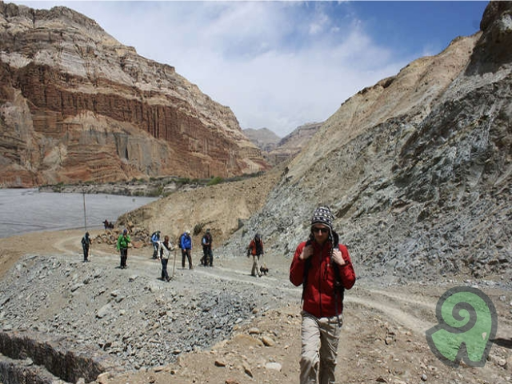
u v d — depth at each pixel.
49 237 33.88
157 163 173.00
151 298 13.30
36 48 170.38
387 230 14.65
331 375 4.00
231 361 5.38
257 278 14.59
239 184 33.38
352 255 14.69
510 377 5.22
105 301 14.55
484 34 18.58
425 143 16.67
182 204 32.56
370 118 24.73
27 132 147.88
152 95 191.88
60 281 17.75
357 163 20.69
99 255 23.92
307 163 27.16
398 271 11.98
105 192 109.56
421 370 5.42
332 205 19.59
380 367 5.46
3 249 26.61
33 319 15.77
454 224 12.16
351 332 6.89
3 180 132.00
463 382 5.11
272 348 6.12
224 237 28.11
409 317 7.91
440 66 22.69
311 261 4.02
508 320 7.25
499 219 11.02
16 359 12.30
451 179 13.80
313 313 3.95
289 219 21.88
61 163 147.75
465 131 14.66
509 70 16.36
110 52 199.88
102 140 159.38
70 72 166.88
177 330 11.20
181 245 17.64
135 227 31.84
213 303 11.72
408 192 15.50
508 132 13.18
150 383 4.80
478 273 10.06
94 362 10.06
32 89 154.50
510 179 12.09
